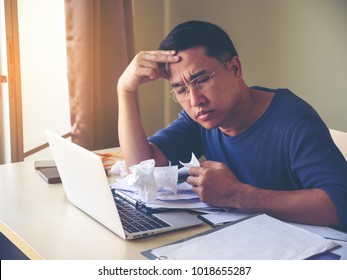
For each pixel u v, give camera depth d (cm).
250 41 354
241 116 139
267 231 107
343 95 398
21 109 232
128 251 103
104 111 256
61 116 268
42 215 123
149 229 111
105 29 250
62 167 127
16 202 132
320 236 105
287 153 134
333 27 386
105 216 113
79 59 235
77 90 238
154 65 145
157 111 324
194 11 328
